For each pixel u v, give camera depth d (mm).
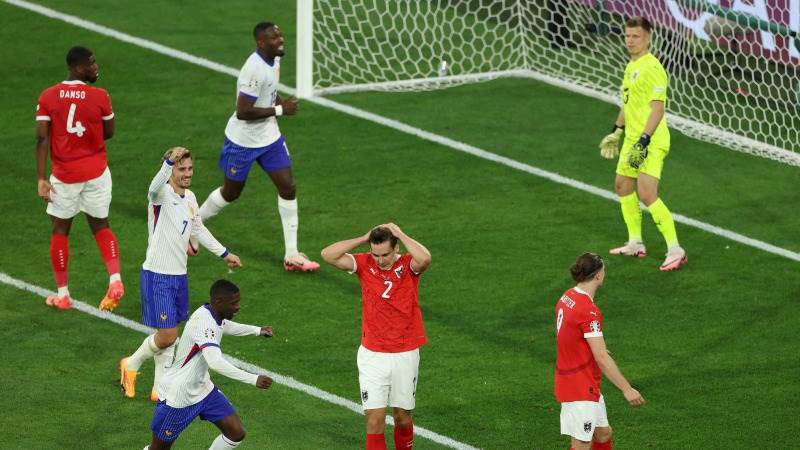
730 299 44031
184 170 36344
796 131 57594
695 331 42000
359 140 55969
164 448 33188
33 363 39031
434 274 45281
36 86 59562
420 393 38312
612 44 64812
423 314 42719
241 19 69062
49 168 52219
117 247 42094
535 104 60688
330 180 52250
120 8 69438
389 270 33125
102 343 40500
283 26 68438
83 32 65750
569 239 48031
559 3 65000
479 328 41969
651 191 45344
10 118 56531
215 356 31844
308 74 59781
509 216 49656
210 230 48219
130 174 52156
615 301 43844
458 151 55156
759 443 36000
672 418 37281
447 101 60594
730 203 51469
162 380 32750
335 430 36281
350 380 38938
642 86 44531
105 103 40969
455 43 66000
